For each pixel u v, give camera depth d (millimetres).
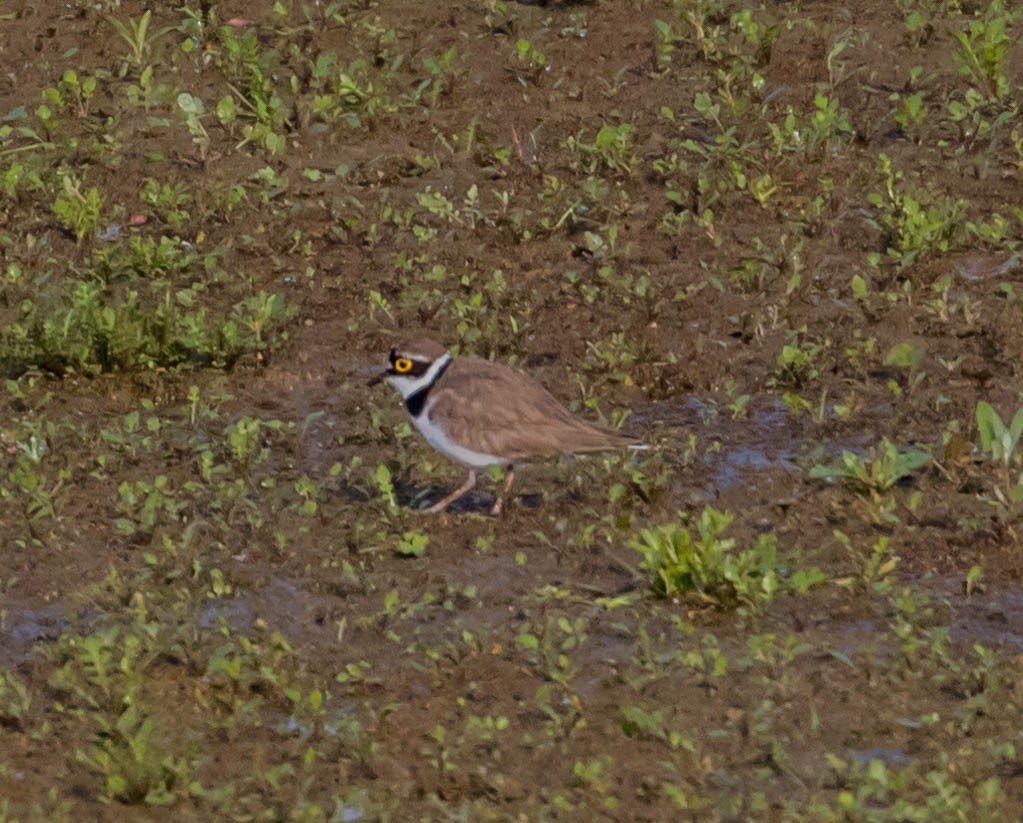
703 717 10742
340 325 16672
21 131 19984
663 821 9727
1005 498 13219
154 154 19719
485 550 12812
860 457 14188
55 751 10453
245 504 13352
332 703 10969
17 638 11734
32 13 22984
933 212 17750
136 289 17250
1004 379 15414
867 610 11914
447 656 11406
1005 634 11609
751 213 18625
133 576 12469
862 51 22125
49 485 13688
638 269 17578
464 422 12922
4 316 16641
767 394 15328
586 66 21875
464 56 21953
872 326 16438
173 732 10633
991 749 10289
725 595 11906
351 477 13977
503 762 10312
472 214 18516
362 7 23203
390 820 9766
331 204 18797
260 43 22375
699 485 13742
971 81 21250
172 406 15188
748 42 22094
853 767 10055
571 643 11430
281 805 9922
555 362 15953
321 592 12297
